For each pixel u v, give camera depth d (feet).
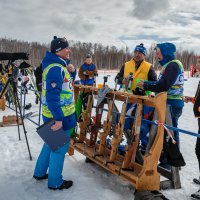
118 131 12.44
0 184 12.55
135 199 10.85
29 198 11.40
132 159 11.94
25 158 15.81
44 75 11.90
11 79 18.67
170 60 13.23
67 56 12.01
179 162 12.42
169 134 11.59
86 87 15.14
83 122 15.34
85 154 14.40
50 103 11.18
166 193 12.28
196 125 27.66
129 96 11.97
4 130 22.11
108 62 245.24
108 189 12.24
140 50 16.34
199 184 13.38
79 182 12.91
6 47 220.43
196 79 97.50
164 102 11.14
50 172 12.11
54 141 11.60
